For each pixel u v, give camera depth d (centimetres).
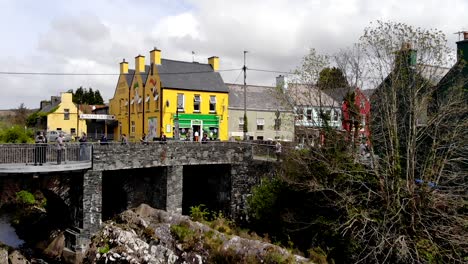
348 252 1686
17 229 2539
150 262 1858
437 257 1588
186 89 3688
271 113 4162
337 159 1847
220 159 2500
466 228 1642
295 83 2231
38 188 2045
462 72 2108
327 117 2052
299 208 1964
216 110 3856
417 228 1675
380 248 1559
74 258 2011
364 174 1850
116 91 4700
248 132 4034
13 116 6944
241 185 2573
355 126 1942
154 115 3731
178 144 2356
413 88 1838
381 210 1745
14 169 1798
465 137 1756
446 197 1678
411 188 1698
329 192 1870
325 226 1805
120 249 1939
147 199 2456
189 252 1794
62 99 5159
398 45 1828
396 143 1756
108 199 2542
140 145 2216
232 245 1698
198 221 2095
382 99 1880
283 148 2245
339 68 2127
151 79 3797
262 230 2075
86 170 2047
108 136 4659
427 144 2016
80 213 2081
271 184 2116
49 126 5059
